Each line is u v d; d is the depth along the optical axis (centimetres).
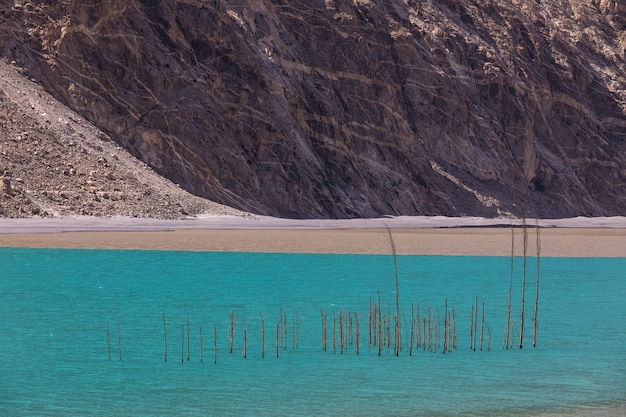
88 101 12162
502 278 6094
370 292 5300
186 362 3491
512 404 2928
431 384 3183
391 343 3925
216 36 13575
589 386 3167
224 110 13188
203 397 2997
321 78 15075
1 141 10488
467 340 3997
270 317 4422
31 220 9575
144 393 3036
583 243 9712
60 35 12369
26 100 11350
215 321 4291
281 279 5828
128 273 6012
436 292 5375
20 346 3712
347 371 3384
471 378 3284
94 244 7925
